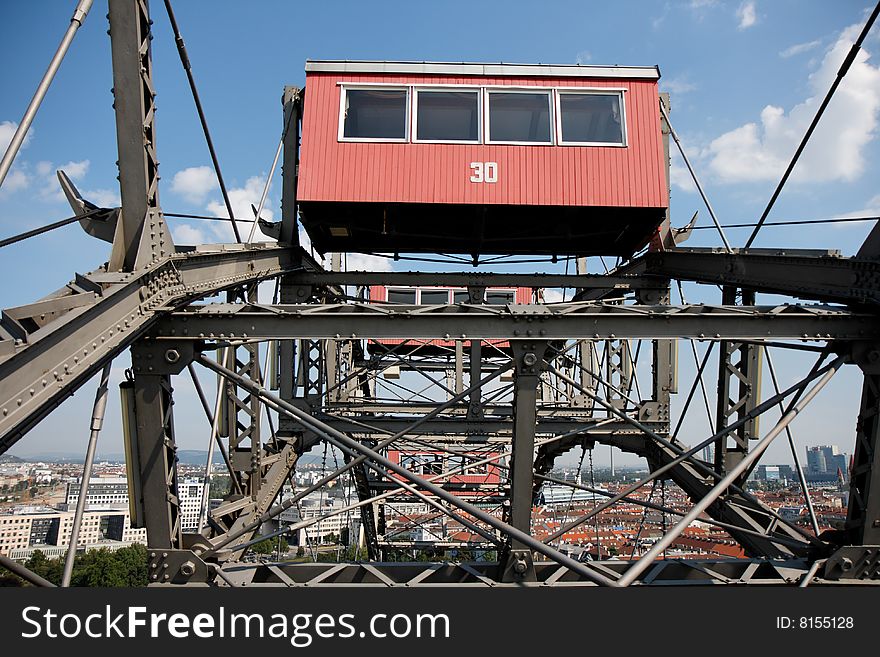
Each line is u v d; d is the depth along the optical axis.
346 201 11.63
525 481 8.20
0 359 5.14
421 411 18.23
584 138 12.12
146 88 7.53
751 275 10.42
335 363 18.23
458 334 8.13
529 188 11.80
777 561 8.72
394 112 12.10
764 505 9.89
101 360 6.44
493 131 12.04
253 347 12.41
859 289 8.35
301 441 14.93
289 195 12.46
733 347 11.75
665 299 13.93
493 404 17.75
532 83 12.19
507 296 31.19
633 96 12.31
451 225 13.51
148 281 7.34
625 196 11.86
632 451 15.58
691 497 12.92
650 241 13.66
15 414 5.29
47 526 80.56
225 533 10.11
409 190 11.71
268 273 11.18
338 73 12.18
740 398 11.73
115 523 86.00
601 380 15.22
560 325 8.16
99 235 7.51
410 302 28.39
